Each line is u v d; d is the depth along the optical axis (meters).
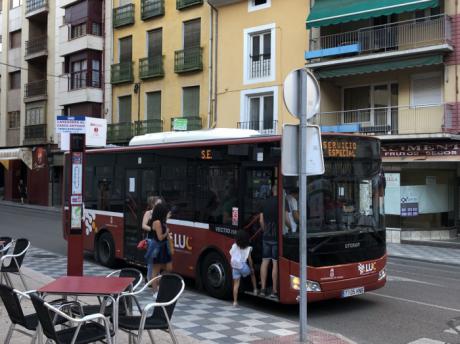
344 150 8.70
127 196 12.23
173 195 10.73
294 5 24.02
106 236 12.93
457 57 19.66
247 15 25.86
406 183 20.84
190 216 10.19
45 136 39.50
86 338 4.88
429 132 20.22
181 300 9.30
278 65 24.55
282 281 8.17
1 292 5.25
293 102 6.43
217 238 9.48
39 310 4.64
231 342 6.62
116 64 33.38
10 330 5.36
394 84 21.98
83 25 35.22
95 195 13.47
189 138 11.17
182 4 29.02
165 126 30.25
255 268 8.86
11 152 39.81
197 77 28.53
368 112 22.73
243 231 8.66
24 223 24.84
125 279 5.67
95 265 13.16
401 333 7.40
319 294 8.11
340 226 8.51
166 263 9.44
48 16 39.69
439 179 21.12
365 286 8.70
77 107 36.31
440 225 21.03
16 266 8.60
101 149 13.30
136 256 11.83
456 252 17.42
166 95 30.36
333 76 22.28
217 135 10.63
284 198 8.22
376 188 9.11
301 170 6.36
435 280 12.02
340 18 21.56
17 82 43.72
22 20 42.69
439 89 20.47
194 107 28.91
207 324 7.55
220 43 27.11
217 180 9.62
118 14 33.47
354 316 8.41
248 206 8.98
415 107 20.80
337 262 8.34
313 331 7.11
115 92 33.94
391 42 21.14
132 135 32.00
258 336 6.91
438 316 8.41
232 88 26.45
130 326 5.22
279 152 8.12
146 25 31.70
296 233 8.20
